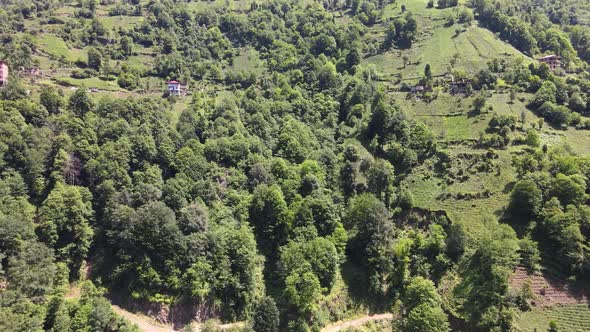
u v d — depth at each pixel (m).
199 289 97.81
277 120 164.62
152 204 104.06
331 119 171.50
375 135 156.25
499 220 116.75
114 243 101.19
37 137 111.12
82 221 101.12
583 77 186.00
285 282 102.69
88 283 93.19
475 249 111.75
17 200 99.75
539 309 97.56
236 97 176.50
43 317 82.31
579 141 142.12
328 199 124.44
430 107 172.62
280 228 116.44
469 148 143.62
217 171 127.25
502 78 183.62
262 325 93.56
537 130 147.62
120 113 133.38
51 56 189.25
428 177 136.50
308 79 198.88
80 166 111.06
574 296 98.75
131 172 117.44
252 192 125.75
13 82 136.38
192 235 102.56
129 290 97.00
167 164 124.50
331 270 108.31
